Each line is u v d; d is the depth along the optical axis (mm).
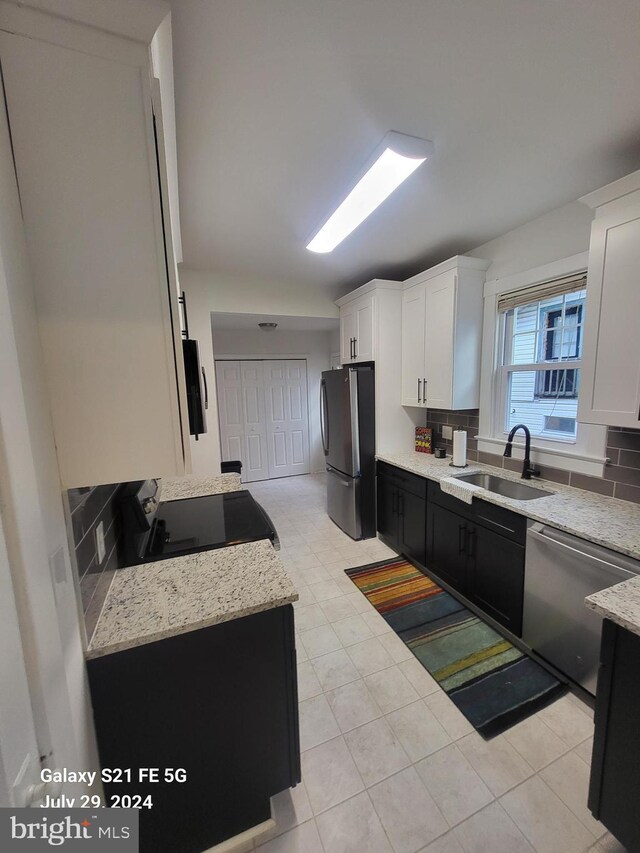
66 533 796
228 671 1021
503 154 1553
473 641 1976
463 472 2557
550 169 1672
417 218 2164
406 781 1282
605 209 1544
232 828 1093
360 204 1879
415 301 2953
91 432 831
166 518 1678
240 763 1073
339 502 3531
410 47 1032
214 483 2314
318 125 1347
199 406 1339
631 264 1469
